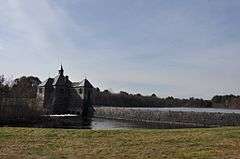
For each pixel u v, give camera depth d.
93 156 15.36
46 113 88.69
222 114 66.69
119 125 73.00
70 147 17.39
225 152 15.79
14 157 15.09
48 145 17.88
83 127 63.84
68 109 110.25
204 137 19.55
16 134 20.75
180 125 74.50
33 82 141.12
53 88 109.38
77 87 110.19
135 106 167.62
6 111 64.25
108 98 156.12
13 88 100.19
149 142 18.45
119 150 16.56
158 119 81.50
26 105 69.94
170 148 16.88
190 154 15.50
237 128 23.50
